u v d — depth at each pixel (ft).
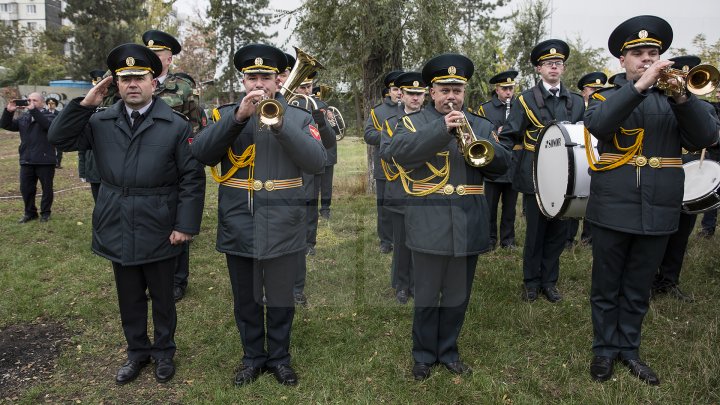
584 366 10.29
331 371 10.38
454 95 9.17
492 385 9.68
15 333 12.35
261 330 10.00
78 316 13.24
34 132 21.95
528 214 13.70
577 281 15.08
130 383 10.17
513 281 14.98
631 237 9.80
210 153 8.84
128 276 9.91
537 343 11.30
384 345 11.39
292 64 11.23
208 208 25.79
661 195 9.32
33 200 22.74
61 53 127.65
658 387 9.49
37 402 9.60
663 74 8.48
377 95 22.49
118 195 9.58
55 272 16.29
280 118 8.29
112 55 9.35
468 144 8.45
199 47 93.97
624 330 10.18
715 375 9.46
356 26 21.49
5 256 17.74
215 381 10.12
